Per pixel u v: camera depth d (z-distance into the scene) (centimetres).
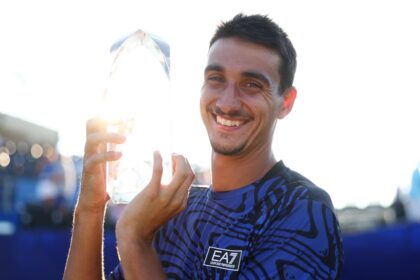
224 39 190
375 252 579
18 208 719
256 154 189
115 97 184
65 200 698
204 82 192
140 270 175
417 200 700
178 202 178
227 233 182
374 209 799
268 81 186
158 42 185
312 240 173
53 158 788
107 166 188
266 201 184
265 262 174
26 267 589
